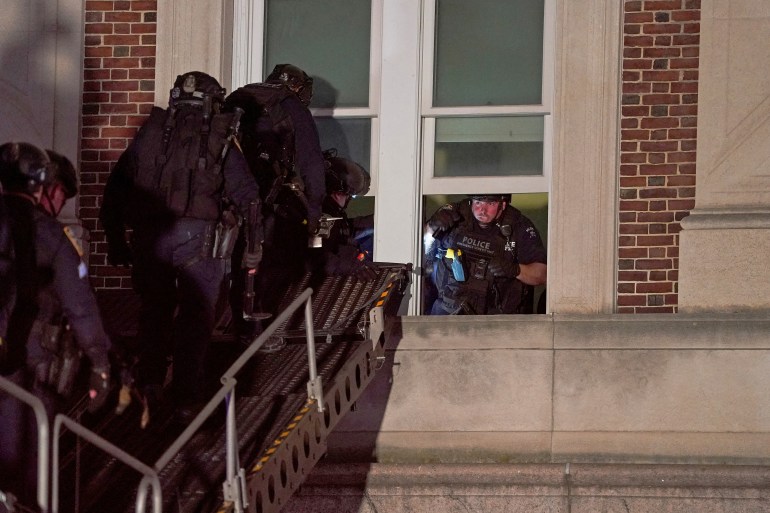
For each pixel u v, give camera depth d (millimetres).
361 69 36656
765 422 32375
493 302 34594
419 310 35375
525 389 32875
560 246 34125
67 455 23344
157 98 35719
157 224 24969
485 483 32000
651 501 31438
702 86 33969
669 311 33719
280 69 29484
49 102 35594
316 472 32281
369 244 36250
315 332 28531
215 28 35781
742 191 33656
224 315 31891
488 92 36094
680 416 32531
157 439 24031
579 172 34219
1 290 19672
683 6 34344
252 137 28344
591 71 34375
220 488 21875
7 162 20578
